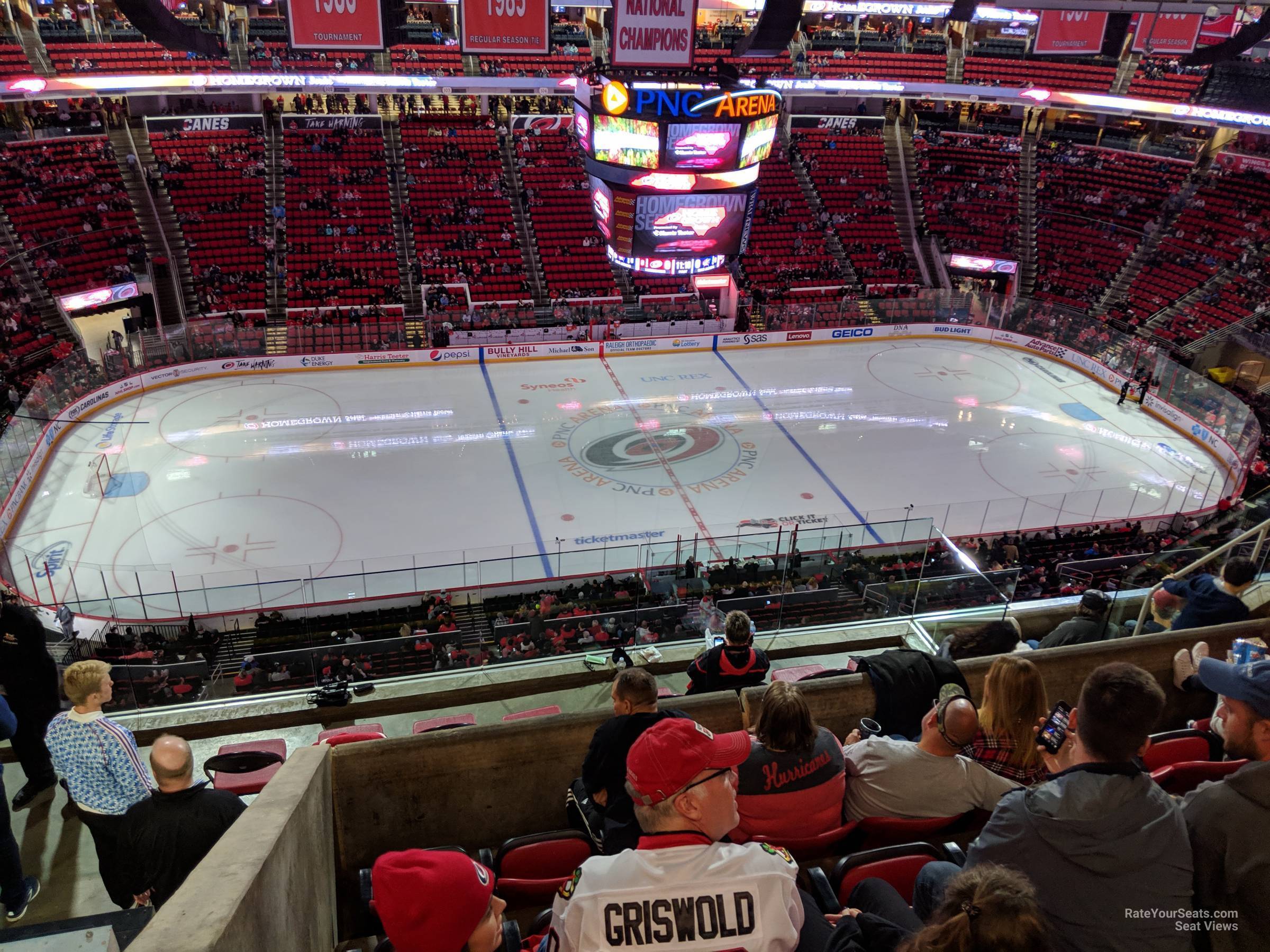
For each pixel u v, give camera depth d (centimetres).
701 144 2366
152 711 779
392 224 4069
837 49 4850
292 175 4134
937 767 433
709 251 2586
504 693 817
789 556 1559
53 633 1761
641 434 3030
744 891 241
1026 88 4291
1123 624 869
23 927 264
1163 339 3756
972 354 3850
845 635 926
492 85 3978
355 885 491
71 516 2420
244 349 3344
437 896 248
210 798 425
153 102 4184
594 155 2438
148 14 1762
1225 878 282
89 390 2962
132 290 3459
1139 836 272
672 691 829
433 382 3384
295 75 3734
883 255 4372
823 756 428
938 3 3697
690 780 245
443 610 1759
